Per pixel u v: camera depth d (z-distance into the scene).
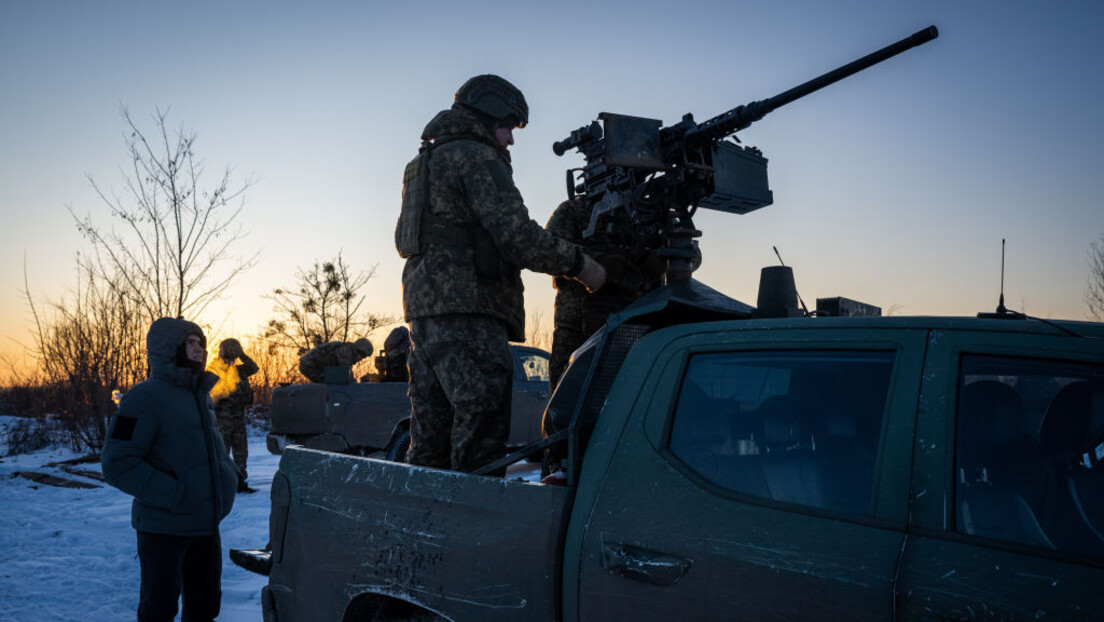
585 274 3.13
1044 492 1.58
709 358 2.01
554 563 1.99
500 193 3.00
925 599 1.47
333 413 8.51
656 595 1.79
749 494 1.80
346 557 2.53
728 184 3.84
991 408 1.64
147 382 3.86
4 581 5.45
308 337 20.78
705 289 2.52
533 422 9.35
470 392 3.06
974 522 1.53
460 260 3.10
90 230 14.36
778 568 1.65
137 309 14.92
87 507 8.59
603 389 2.25
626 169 3.69
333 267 20.92
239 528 7.02
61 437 16.05
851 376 1.78
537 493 2.09
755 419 1.88
